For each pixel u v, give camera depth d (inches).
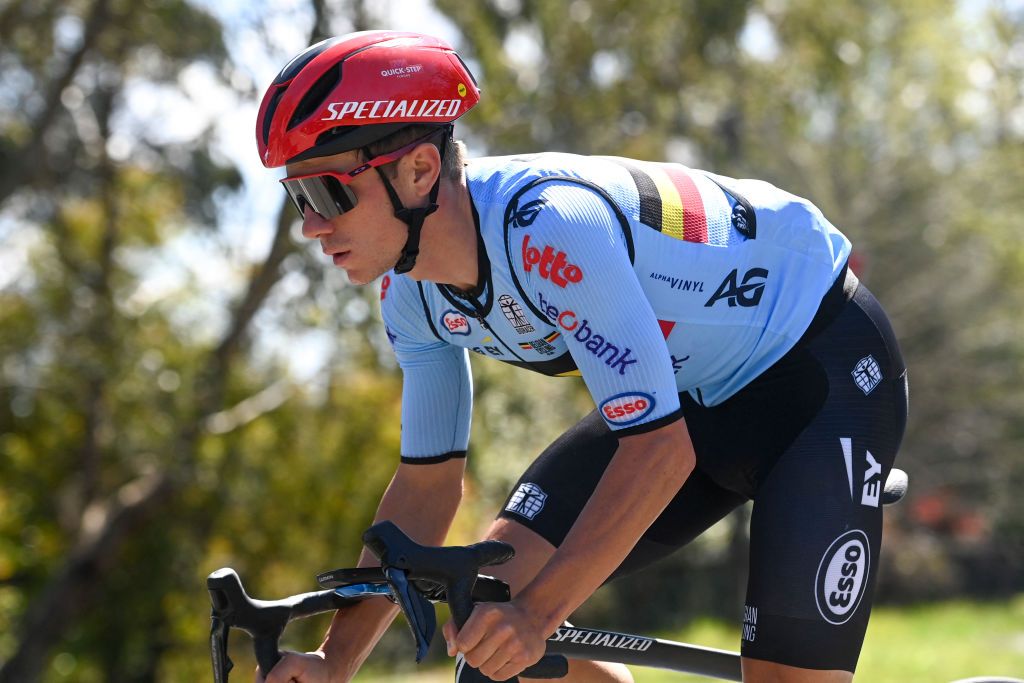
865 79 2427.4
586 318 227.3
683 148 1647.4
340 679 255.9
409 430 287.6
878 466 273.3
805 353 277.1
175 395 1536.7
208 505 1563.7
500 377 1375.5
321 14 1267.2
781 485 267.7
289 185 235.8
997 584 2886.3
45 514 1699.1
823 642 252.1
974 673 1040.2
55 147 1585.9
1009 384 2876.5
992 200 2728.8
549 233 229.5
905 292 2790.4
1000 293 2812.5
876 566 267.6
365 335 1371.8
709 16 1432.1
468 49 1362.0
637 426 222.7
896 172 2738.7
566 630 270.5
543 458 292.0
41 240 1577.3
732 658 277.3
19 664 1565.0
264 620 231.1
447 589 203.5
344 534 1555.1
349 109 225.1
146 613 1601.9
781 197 289.0
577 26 1416.1
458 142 248.4
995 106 2770.7
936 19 2596.0
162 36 1409.9
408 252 237.5
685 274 261.3
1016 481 2999.5
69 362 1544.0
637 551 300.5
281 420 1531.7
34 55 1464.1
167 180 1563.7
